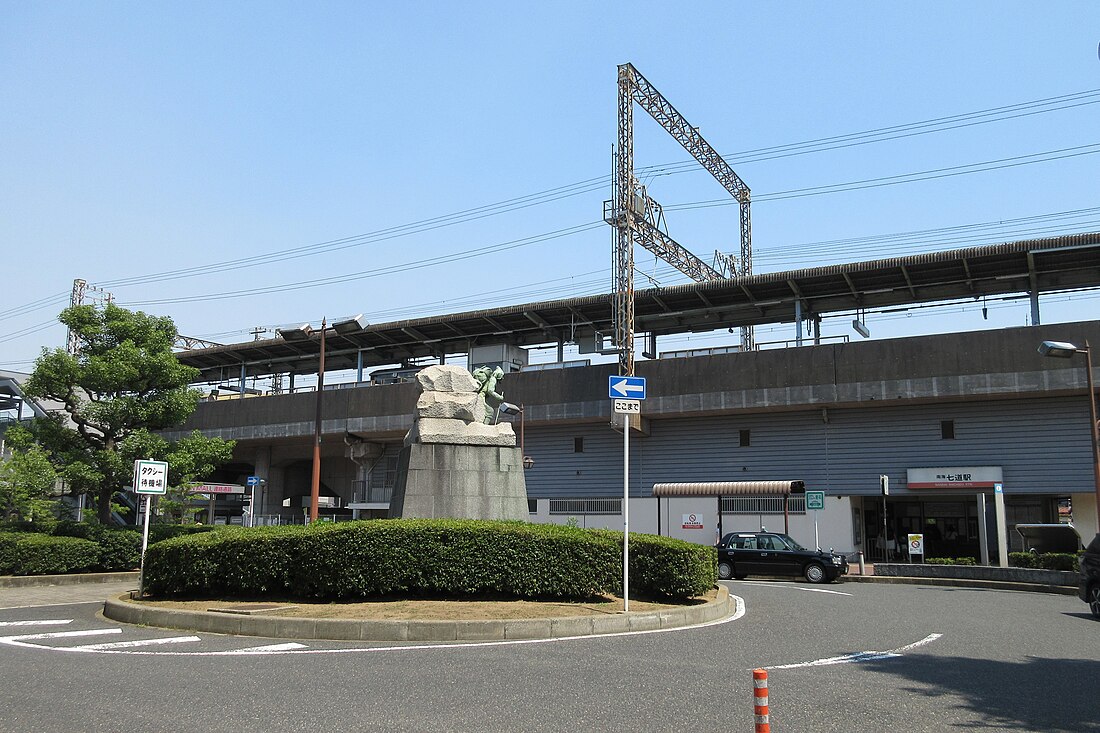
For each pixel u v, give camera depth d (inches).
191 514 1576.0
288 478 2081.7
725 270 1770.4
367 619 437.4
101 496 973.2
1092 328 1149.7
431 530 510.0
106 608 543.5
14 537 801.6
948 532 1424.7
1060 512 1280.8
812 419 1386.6
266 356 2032.5
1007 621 559.8
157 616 485.1
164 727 255.4
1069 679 350.6
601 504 1485.0
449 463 655.1
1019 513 1307.8
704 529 1342.3
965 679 344.8
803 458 1382.9
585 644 414.9
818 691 312.8
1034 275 1309.1
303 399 1731.1
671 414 1430.9
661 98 1514.5
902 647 428.8
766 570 991.6
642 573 548.7
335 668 346.3
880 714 280.1
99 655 379.9
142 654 381.4
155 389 984.3
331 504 1766.7
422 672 338.3
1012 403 1252.5
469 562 508.4
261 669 344.2
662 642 426.0
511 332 1749.5
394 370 1774.1
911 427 1314.0
